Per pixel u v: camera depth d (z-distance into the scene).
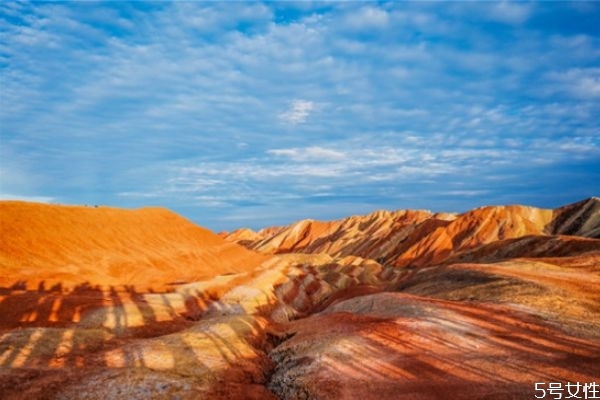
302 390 17.02
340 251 180.88
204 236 90.69
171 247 75.56
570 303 26.61
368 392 15.90
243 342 24.75
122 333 26.27
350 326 25.00
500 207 155.62
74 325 26.27
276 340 27.34
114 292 40.62
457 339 20.78
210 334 25.22
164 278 56.22
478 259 89.50
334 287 71.38
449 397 14.93
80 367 18.77
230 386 18.20
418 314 25.53
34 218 58.41
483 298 30.12
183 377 18.34
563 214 151.00
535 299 27.61
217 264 77.12
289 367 20.08
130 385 16.86
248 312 39.66
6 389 15.96
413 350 19.70
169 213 90.31
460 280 38.41
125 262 58.97
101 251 60.00
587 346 18.92
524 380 15.66
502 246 88.88
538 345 19.39
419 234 158.25
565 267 40.94
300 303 56.03
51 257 51.75
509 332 21.48
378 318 26.50
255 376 20.28
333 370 18.11
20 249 50.41
